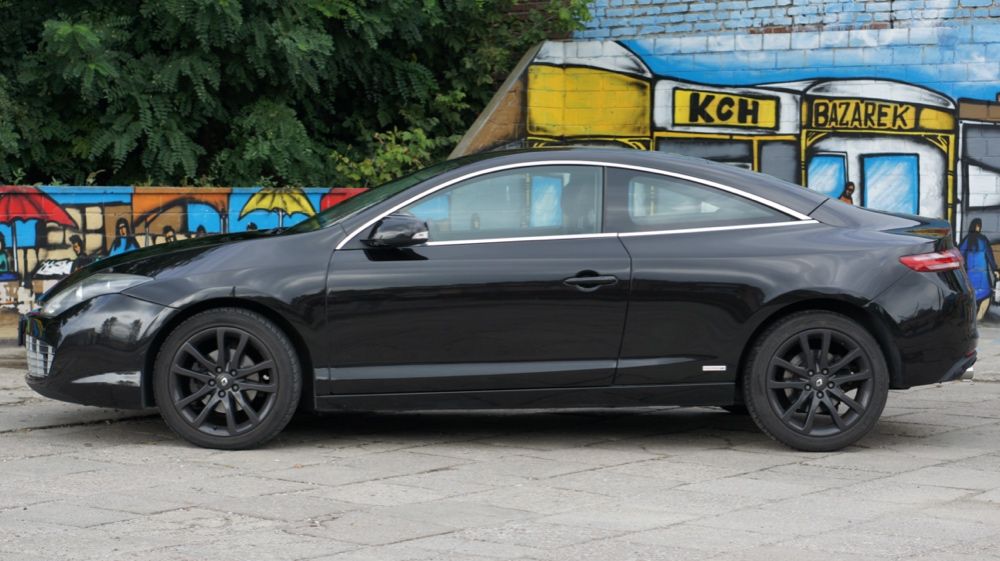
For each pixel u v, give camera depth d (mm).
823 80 13656
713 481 6020
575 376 6676
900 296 6668
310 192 13516
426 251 6680
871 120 13516
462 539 4836
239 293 6582
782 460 6578
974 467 6402
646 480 6039
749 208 6848
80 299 6734
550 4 15195
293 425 7605
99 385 6656
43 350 6797
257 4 14297
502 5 16016
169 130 14359
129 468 6246
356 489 5785
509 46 15789
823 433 6746
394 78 15852
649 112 14281
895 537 4898
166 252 6902
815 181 13734
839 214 6895
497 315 6633
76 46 13609
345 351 6645
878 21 13758
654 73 14242
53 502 5453
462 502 5516
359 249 6691
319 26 14750
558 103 14484
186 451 6703
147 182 14469
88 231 12477
